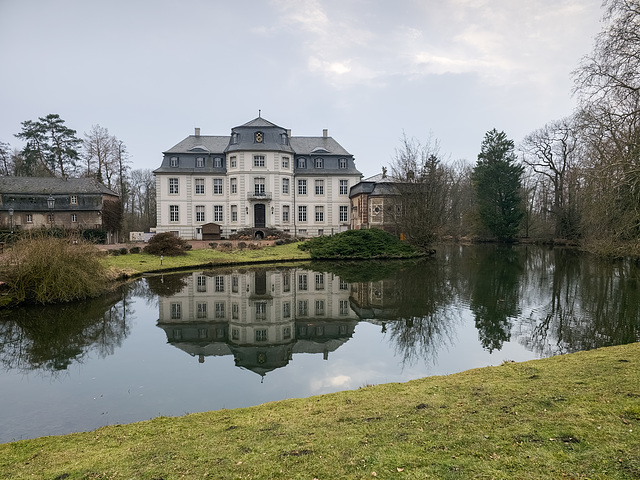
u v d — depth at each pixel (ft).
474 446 14.40
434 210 121.49
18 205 135.03
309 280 76.38
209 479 13.66
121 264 85.92
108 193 146.51
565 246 149.38
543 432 15.02
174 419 21.50
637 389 18.40
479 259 110.32
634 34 55.21
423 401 20.45
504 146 173.58
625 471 12.14
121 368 32.86
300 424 18.63
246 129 142.82
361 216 140.15
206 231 137.39
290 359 34.63
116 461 15.88
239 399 26.63
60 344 39.27
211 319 48.91
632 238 57.98
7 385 29.48
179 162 145.69
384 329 43.37
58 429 22.88
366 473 13.20
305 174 151.64
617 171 55.36
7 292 52.75
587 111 66.59
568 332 39.91
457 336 39.83
